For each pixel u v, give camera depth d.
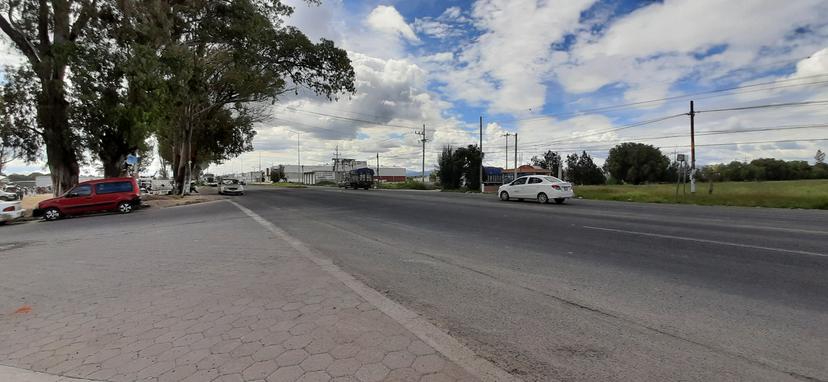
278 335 3.61
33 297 5.05
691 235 9.38
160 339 3.60
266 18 22.88
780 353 3.30
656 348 3.40
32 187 49.22
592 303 4.53
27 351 3.47
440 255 7.21
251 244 8.47
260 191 41.88
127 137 19.83
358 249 7.80
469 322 3.96
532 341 3.53
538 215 14.13
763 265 6.32
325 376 2.89
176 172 36.25
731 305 4.45
